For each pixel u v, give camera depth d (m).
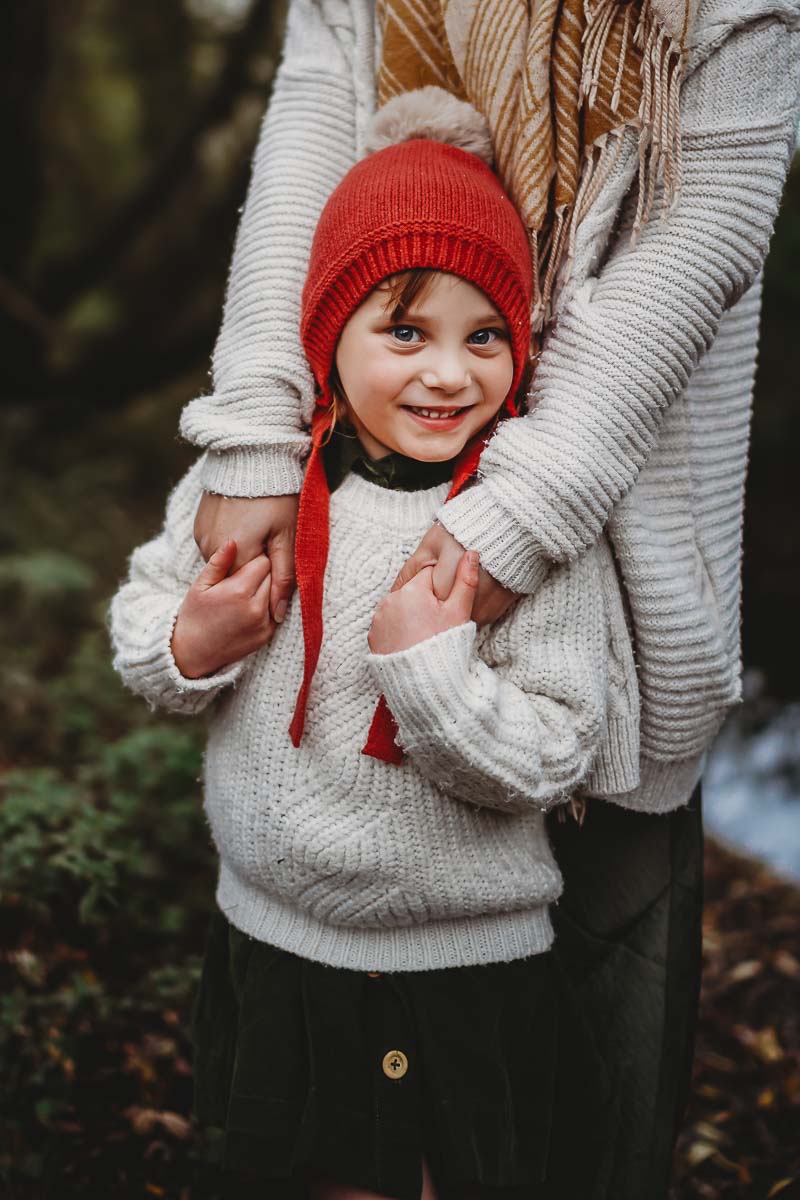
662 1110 1.86
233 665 1.62
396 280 1.49
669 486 1.69
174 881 3.07
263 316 1.67
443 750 1.47
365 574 1.59
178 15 8.30
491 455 1.52
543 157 1.57
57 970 2.67
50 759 3.87
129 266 7.97
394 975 1.66
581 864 1.89
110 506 7.37
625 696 1.68
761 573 8.10
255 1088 1.67
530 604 1.57
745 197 1.53
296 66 1.77
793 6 1.52
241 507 1.62
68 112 8.95
